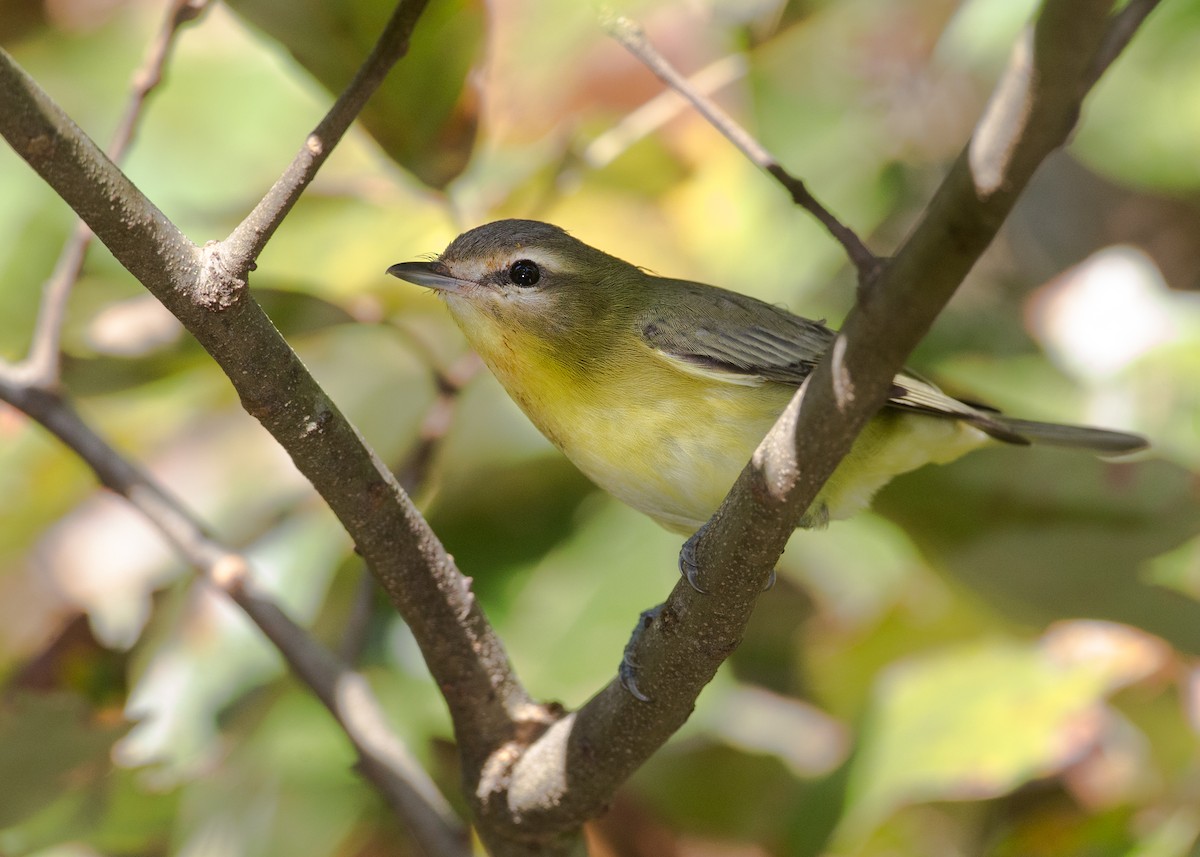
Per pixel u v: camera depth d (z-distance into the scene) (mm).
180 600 10656
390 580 6816
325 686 8312
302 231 10609
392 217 10617
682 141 10922
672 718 6758
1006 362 10742
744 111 11523
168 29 7941
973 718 9078
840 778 9227
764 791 10383
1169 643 9406
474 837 10578
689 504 9023
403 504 6621
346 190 10641
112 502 11055
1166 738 9523
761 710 11023
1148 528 9547
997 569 9672
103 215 5242
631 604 10422
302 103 12031
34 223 11258
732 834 10406
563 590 10547
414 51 8531
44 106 5016
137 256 5375
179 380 10297
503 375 9289
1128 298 10727
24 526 10875
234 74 12086
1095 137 11711
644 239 10891
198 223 11023
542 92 11328
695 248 11000
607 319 9039
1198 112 11547
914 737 9086
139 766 8383
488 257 9094
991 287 13289
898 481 10016
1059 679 9250
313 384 6023
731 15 10766
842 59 12250
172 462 11305
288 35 8344
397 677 10727
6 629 10641
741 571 6086
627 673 6766
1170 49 11648
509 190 10344
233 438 11414
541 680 10133
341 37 8336
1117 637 9680
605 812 7332
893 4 12336
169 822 8859
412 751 10516
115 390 9609
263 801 10586
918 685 9430
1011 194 4508
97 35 12484
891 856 10305
